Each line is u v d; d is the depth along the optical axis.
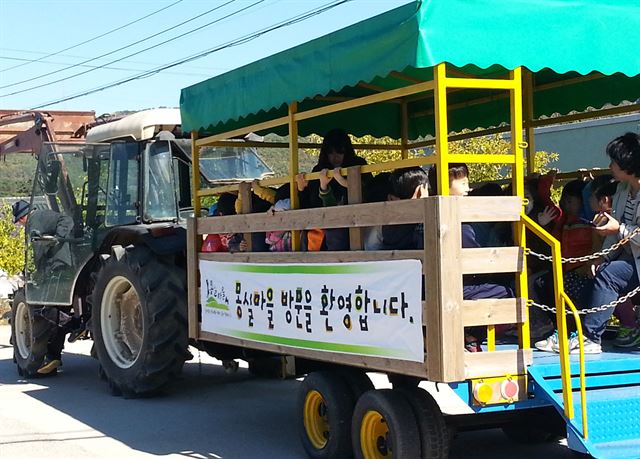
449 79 4.61
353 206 5.21
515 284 4.92
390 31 4.70
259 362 9.31
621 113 6.78
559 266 4.63
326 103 7.25
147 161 8.46
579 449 4.52
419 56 4.48
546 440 6.31
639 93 7.03
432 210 4.52
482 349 5.16
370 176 6.11
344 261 5.23
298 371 6.55
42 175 9.52
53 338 9.78
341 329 5.26
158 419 7.39
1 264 16.08
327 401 5.56
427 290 4.54
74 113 12.15
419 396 5.00
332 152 6.25
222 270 6.72
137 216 8.42
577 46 4.82
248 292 6.34
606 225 5.44
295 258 5.74
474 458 5.94
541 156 12.11
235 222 6.57
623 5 5.00
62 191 9.20
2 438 6.77
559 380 4.79
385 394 5.03
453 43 4.53
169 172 8.61
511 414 5.37
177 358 7.99
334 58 5.22
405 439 4.84
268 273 6.06
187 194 8.74
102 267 8.41
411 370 4.68
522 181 4.76
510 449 6.18
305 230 5.73
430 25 4.49
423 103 8.14
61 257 9.17
